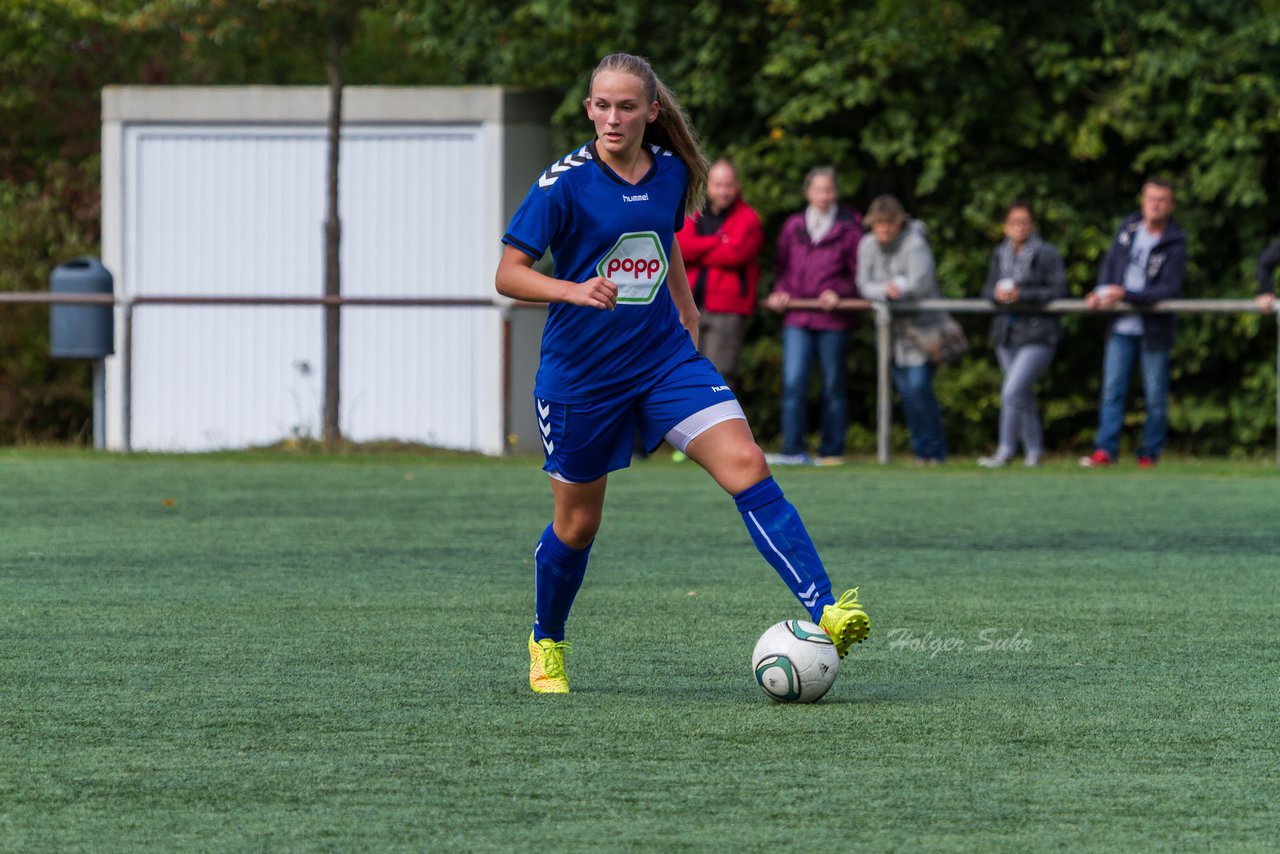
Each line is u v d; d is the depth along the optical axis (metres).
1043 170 57.53
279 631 20.31
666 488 38.94
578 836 11.48
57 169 70.06
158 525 31.86
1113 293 43.75
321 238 58.69
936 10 54.41
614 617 21.56
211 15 54.12
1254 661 18.45
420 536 30.36
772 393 57.59
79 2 75.69
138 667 17.92
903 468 43.69
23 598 22.95
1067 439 57.84
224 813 12.07
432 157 57.91
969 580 25.05
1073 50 56.97
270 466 44.84
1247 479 41.22
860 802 12.36
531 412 57.53
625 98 15.88
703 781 12.97
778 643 15.91
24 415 61.25
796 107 55.94
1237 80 54.59
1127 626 20.84
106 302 48.69
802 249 45.41
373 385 58.31
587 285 15.58
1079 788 12.79
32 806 12.26
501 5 61.53
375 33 84.00
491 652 18.92
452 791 12.66
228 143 59.09
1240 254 55.84
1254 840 11.48
